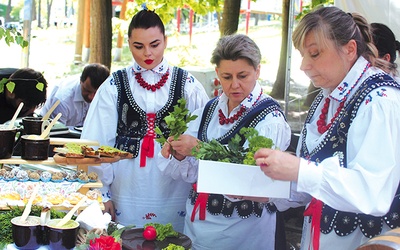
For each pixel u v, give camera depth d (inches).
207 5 311.3
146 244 91.7
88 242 84.3
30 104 143.7
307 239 91.7
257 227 105.7
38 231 85.4
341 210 78.7
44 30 738.2
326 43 79.5
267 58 598.9
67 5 765.9
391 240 68.4
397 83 81.3
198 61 543.2
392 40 94.0
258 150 80.0
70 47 639.8
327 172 76.8
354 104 81.1
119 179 122.0
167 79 122.3
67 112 183.3
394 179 77.1
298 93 215.3
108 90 121.6
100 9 231.5
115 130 122.3
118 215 122.6
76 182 100.2
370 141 77.2
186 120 101.2
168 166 109.5
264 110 103.5
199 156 87.2
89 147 104.6
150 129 120.6
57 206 94.6
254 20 832.3
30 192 96.2
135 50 119.3
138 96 120.6
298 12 218.1
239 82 102.1
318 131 87.8
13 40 115.5
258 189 81.7
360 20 84.5
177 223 123.3
